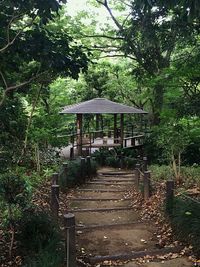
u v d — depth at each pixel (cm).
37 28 512
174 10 723
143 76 1320
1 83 624
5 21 510
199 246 522
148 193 904
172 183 692
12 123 755
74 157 1648
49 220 561
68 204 930
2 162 638
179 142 1075
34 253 488
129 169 1580
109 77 2645
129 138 1969
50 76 648
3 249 521
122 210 862
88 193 1082
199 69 702
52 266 437
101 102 1853
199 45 866
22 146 917
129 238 627
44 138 1238
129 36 1016
